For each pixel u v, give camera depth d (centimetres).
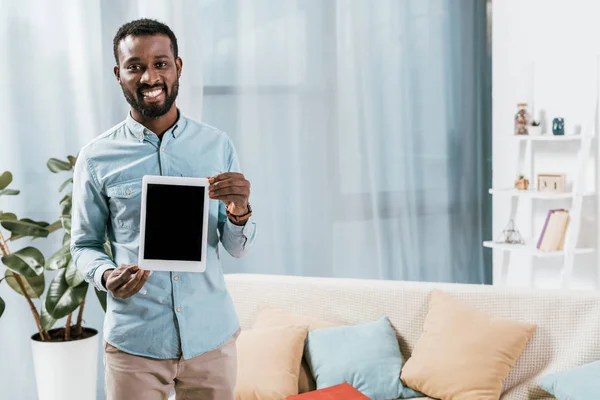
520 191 383
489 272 443
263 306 286
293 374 259
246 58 374
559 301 262
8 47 316
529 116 392
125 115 339
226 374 180
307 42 386
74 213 182
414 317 275
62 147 329
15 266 270
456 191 429
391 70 407
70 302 278
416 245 420
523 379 258
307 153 391
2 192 279
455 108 425
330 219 398
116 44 174
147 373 174
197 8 353
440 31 418
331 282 286
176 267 169
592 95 358
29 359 324
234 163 191
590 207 369
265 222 386
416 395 261
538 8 388
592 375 237
